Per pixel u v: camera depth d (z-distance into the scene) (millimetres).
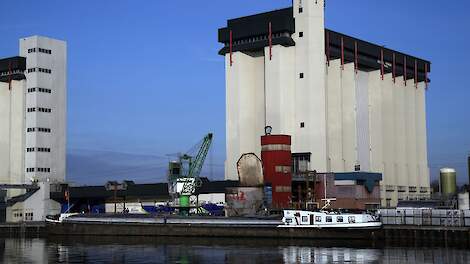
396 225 108312
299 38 165125
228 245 105188
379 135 187750
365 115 188500
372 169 186375
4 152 191500
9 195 185375
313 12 164375
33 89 184375
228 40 170375
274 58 163125
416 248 97750
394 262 77938
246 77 170625
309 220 112875
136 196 168375
